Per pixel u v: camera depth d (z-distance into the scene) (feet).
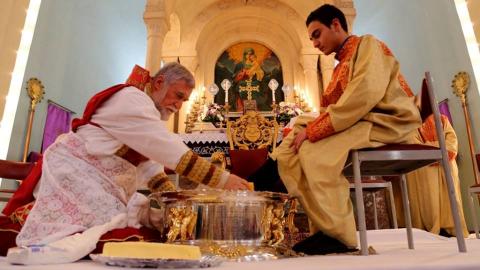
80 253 4.17
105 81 27.27
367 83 5.77
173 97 6.22
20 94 19.86
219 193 4.96
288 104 23.81
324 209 5.49
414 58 24.57
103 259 3.68
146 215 5.78
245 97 33.86
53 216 4.72
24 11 20.47
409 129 6.00
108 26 27.86
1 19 18.47
